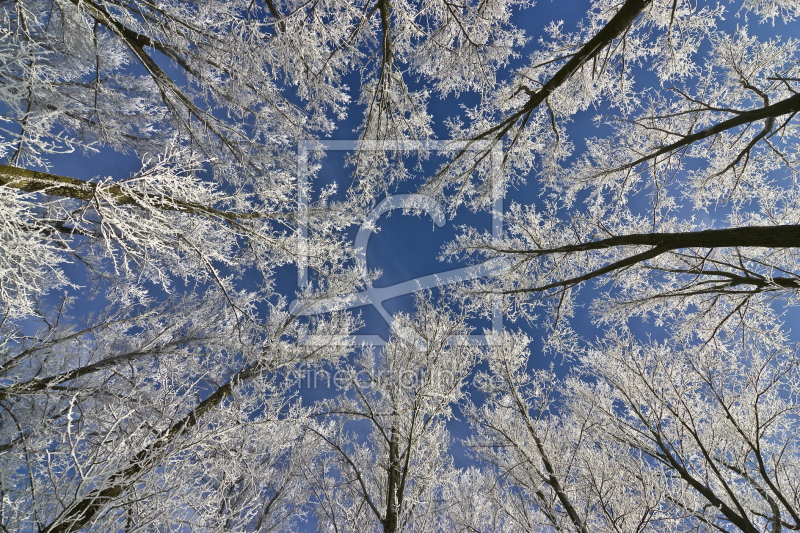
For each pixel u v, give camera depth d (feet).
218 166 18.25
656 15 14.90
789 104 11.05
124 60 19.21
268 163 19.17
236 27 15.12
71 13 13.84
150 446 10.93
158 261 16.52
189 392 13.69
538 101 14.60
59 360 14.79
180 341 15.64
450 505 20.75
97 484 8.61
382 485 21.03
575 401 21.68
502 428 20.99
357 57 16.44
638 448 17.44
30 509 8.09
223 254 14.01
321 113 18.95
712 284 16.39
